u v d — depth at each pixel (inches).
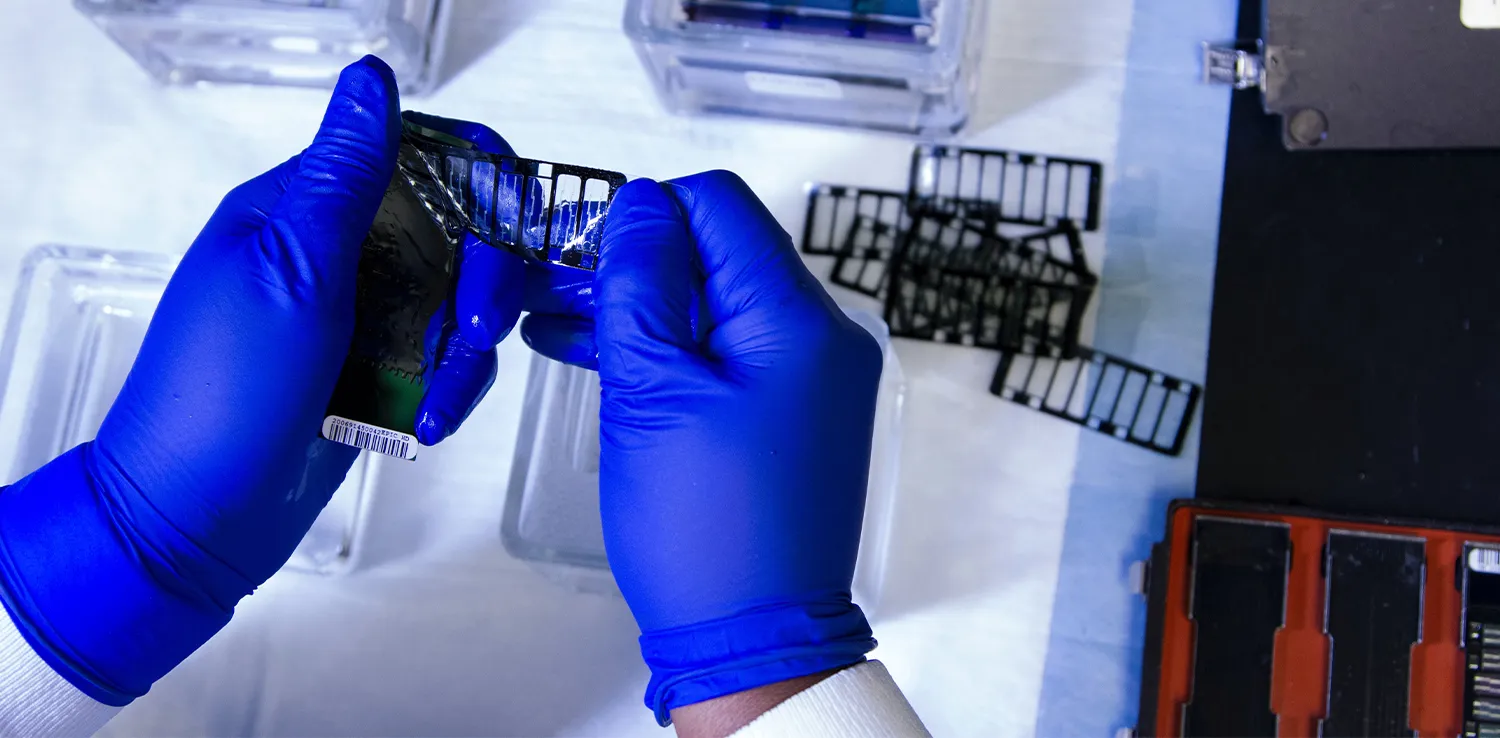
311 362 24.8
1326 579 32.3
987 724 33.4
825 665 24.7
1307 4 34.4
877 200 36.2
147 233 37.0
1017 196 35.8
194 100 37.5
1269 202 35.2
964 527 34.3
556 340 30.0
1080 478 34.3
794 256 28.6
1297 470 33.9
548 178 25.8
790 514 26.0
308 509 27.5
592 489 34.8
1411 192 34.7
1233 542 32.6
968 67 33.7
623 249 26.4
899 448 34.7
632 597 26.9
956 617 33.9
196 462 25.0
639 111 37.0
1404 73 34.1
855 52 32.1
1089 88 36.2
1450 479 33.4
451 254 26.3
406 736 34.2
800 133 36.6
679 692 25.0
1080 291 35.1
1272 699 32.0
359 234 25.3
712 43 32.6
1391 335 34.3
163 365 25.3
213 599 26.6
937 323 35.4
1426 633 31.9
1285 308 34.6
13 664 24.6
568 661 34.4
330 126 25.3
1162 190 35.5
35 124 37.5
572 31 37.5
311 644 34.7
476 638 34.6
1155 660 32.3
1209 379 34.5
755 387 26.5
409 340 25.8
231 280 25.1
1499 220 34.3
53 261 35.9
